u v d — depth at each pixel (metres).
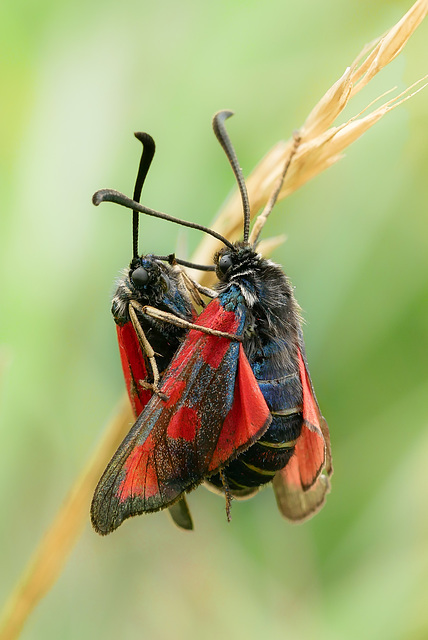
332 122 0.14
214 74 0.16
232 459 0.13
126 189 0.15
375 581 0.15
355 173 0.16
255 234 0.14
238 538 0.16
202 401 0.13
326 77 0.16
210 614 0.15
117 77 0.15
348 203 0.16
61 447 0.15
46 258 0.15
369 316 0.16
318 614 0.15
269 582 0.15
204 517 0.16
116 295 0.14
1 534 0.15
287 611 0.15
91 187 0.15
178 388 0.14
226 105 0.16
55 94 0.15
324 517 0.15
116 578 0.16
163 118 0.16
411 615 0.15
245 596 0.15
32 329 0.15
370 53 0.14
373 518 0.15
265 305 0.14
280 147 0.14
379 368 0.16
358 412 0.16
